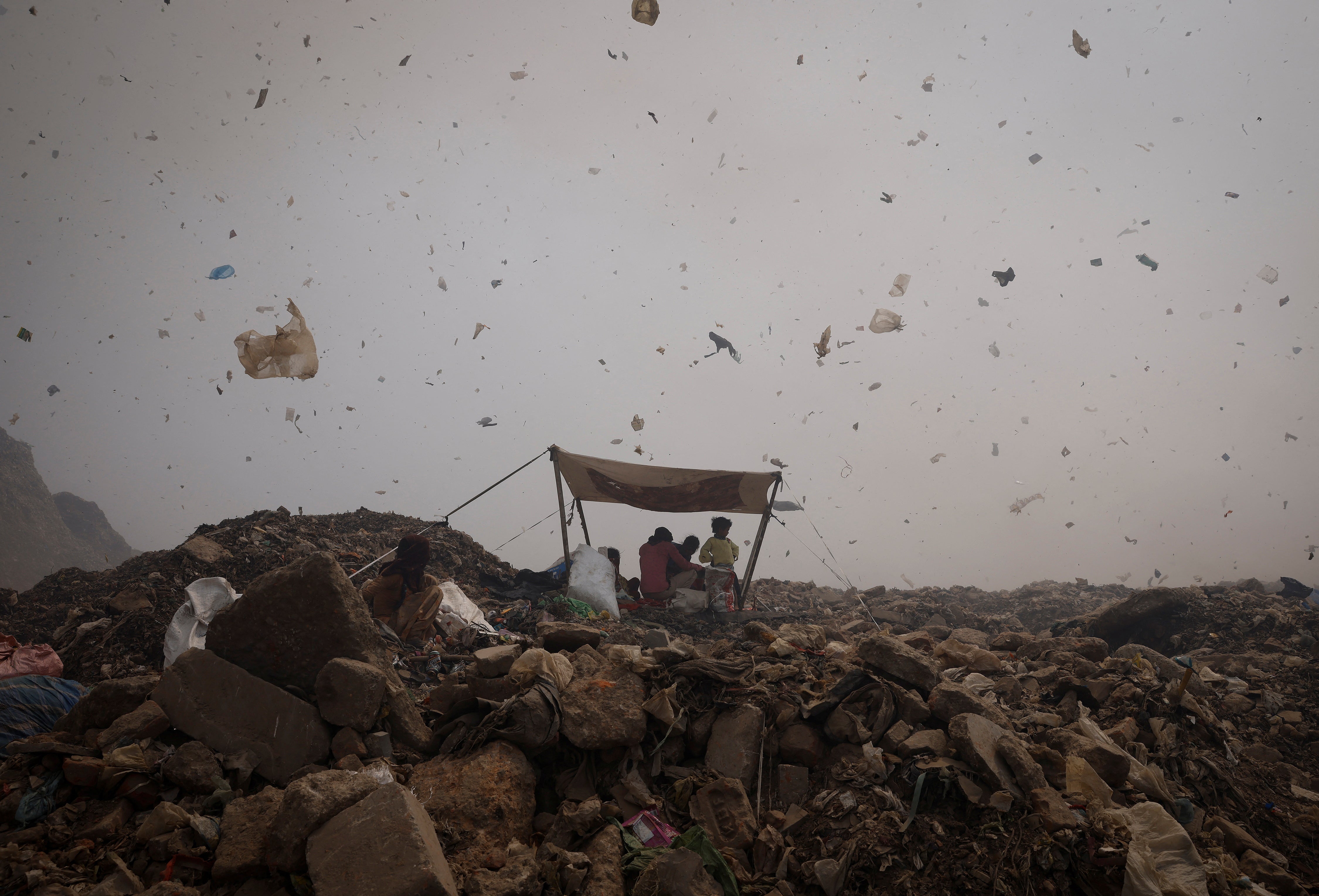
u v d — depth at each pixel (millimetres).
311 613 4484
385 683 4383
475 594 9609
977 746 4156
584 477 10430
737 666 5109
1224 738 5152
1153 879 3502
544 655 4707
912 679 4922
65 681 4836
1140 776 4395
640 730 4336
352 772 3793
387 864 2982
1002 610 13469
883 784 4219
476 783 3873
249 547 9078
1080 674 5777
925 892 3613
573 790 4160
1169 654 8094
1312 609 8469
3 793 3543
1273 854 4137
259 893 3182
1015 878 3611
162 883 3098
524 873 3270
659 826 3934
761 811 4234
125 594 7492
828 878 3678
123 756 3715
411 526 11461
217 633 4418
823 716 4727
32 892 3037
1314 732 5484
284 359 5062
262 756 3951
